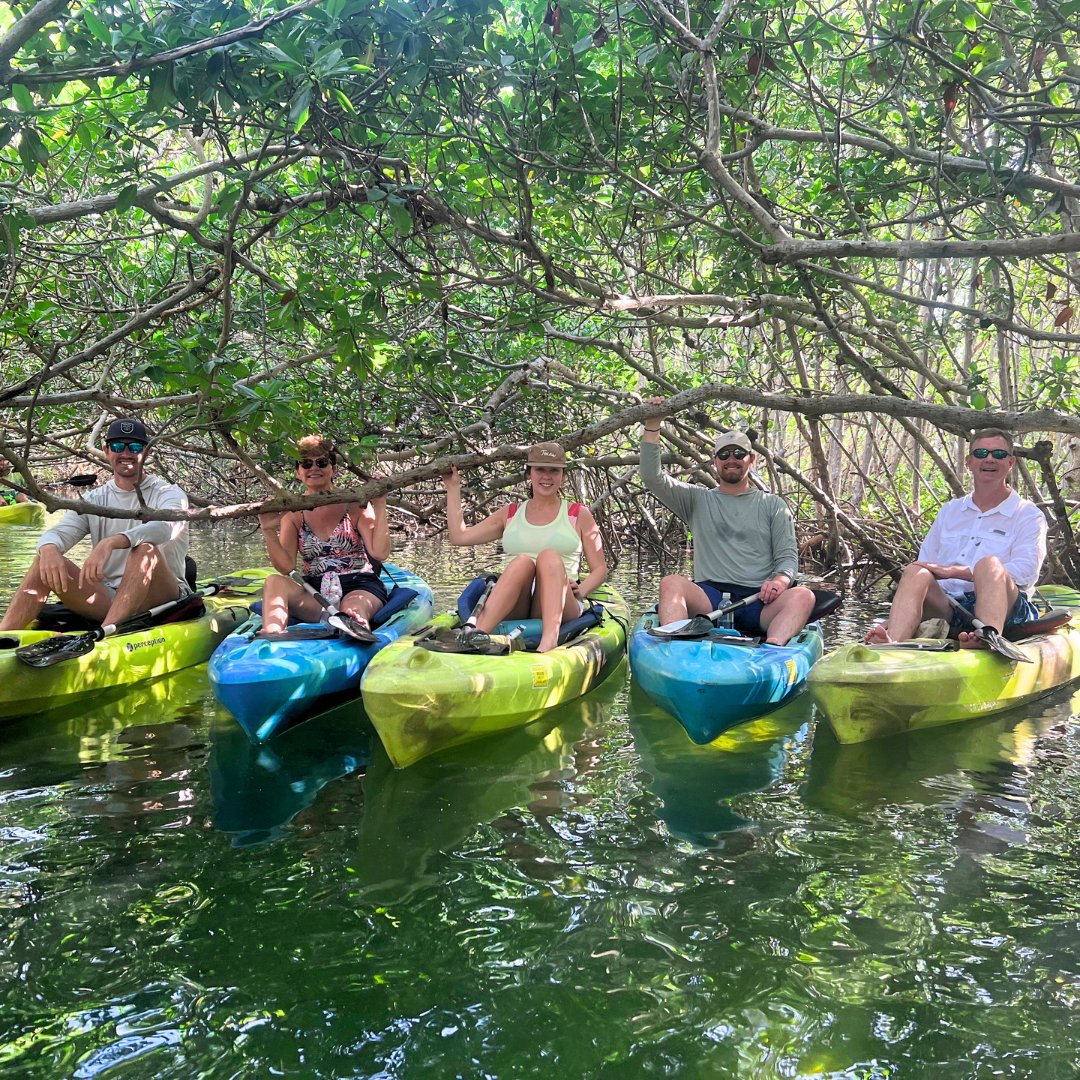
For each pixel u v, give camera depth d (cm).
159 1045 202
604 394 872
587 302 552
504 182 568
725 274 693
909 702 408
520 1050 201
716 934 246
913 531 945
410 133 462
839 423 1129
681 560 1148
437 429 855
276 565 495
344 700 457
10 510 1341
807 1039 204
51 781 359
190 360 388
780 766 381
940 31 474
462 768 378
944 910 258
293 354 743
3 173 619
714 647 429
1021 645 474
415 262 719
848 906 260
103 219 664
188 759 387
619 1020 211
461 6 406
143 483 524
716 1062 197
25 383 447
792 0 467
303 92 345
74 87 541
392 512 1309
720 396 467
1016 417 423
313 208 589
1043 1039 204
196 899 264
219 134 425
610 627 541
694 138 588
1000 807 333
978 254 399
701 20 480
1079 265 661
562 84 482
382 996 220
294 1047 202
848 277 521
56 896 266
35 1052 199
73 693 461
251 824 318
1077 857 291
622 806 336
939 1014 212
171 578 524
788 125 731
